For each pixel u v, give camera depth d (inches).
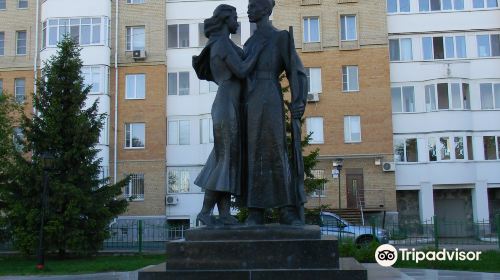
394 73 1246.9
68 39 816.9
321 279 199.6
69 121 773.3
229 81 235.8
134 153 1219.2
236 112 233.3
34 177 743.7
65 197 745.6
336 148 1197.7
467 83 1234.0
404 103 1240.8
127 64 1240.2
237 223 229.1
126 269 585.6
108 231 775.7
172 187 1233.4
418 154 1221.1
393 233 826.8
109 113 1223.5
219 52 235.8
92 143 789.9
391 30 1253.7
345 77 1219.9
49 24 1226.6
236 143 231.8
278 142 230.8
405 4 1262.3
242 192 235.0
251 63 233.3
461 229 825.5
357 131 1202.6
